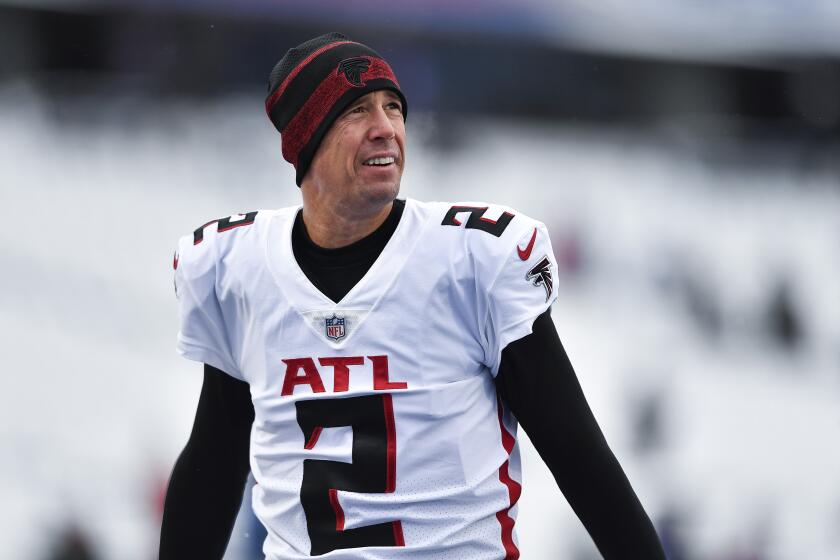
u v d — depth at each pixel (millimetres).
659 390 46031
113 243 48281
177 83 56906
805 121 69438
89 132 54281
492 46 62406
